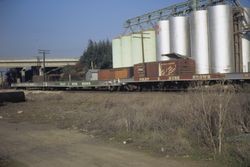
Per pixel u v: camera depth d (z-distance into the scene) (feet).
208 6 213.87
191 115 46.37
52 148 47.01
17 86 348.38
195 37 216.95
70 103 133.90
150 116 58.85
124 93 165.07
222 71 200.44
